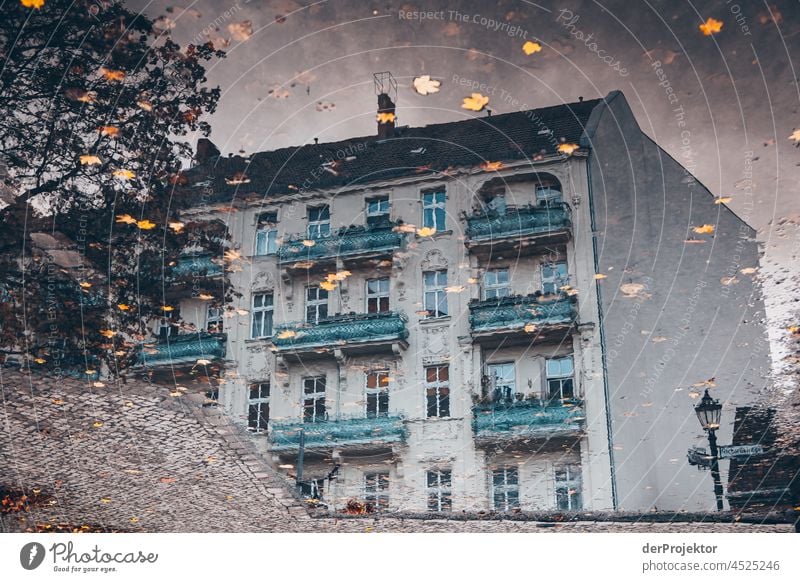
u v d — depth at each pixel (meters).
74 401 11.24
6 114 10.95
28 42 10.74
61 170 11.67
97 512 13.40
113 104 11.58
